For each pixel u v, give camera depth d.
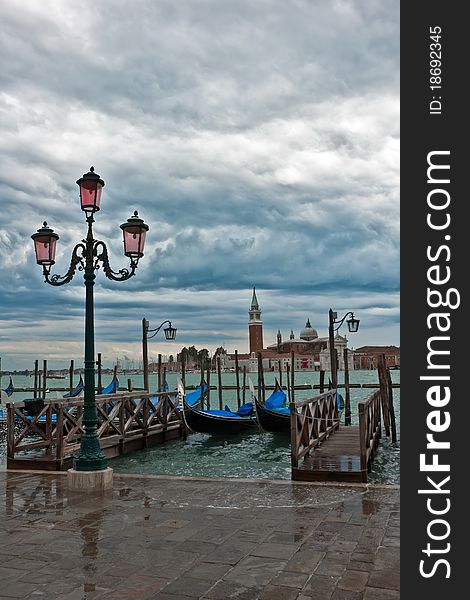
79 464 8.78
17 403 12.29
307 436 11.52
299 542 5.83
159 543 5.86
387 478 13.54
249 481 9.10
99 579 4.89
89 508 7.41
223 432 21.95
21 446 12.30
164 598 4.47
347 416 24.16
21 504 7.68
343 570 5.02
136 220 9.68
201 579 4.86
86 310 9.33
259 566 5.15
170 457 16.94
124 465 15.52
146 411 17.78
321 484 8.80
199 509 7.28
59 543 5.89
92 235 9.41
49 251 9.59
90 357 9.16
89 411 9.02
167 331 28.61
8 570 5.11
